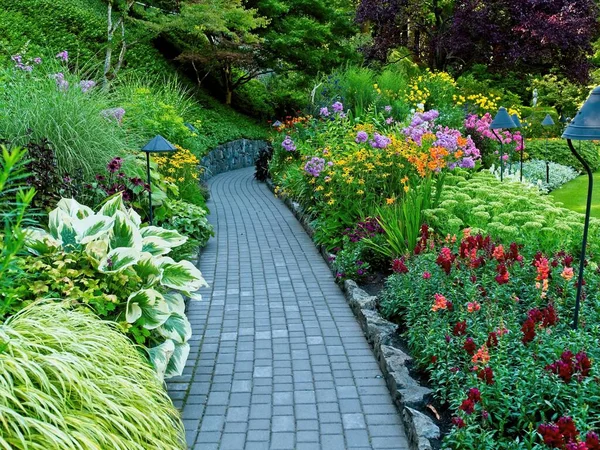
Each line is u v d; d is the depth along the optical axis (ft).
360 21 58.23
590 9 54.80
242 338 15.38
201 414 11.44
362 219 21.70
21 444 6.52
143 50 62.39
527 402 9.47
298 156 42.14
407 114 37.04
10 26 44.34
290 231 29.48
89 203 17.79
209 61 66.18
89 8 60.13
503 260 14.61
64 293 10.75
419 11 58.80
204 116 63.21
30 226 13.80
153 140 18.84
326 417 11.27
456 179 23.85
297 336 15.47
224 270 22.29
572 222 17.29
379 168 23.67
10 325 8.42
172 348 11.32
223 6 61.00
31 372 7.55
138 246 12.82
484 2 54.19
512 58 53.21
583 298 13.12
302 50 72.33
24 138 16.70
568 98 70.79
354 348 14.60
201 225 25.43
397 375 11.94
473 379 10.02
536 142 50.72
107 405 7.77
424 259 16.06
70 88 20.35
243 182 52.44
